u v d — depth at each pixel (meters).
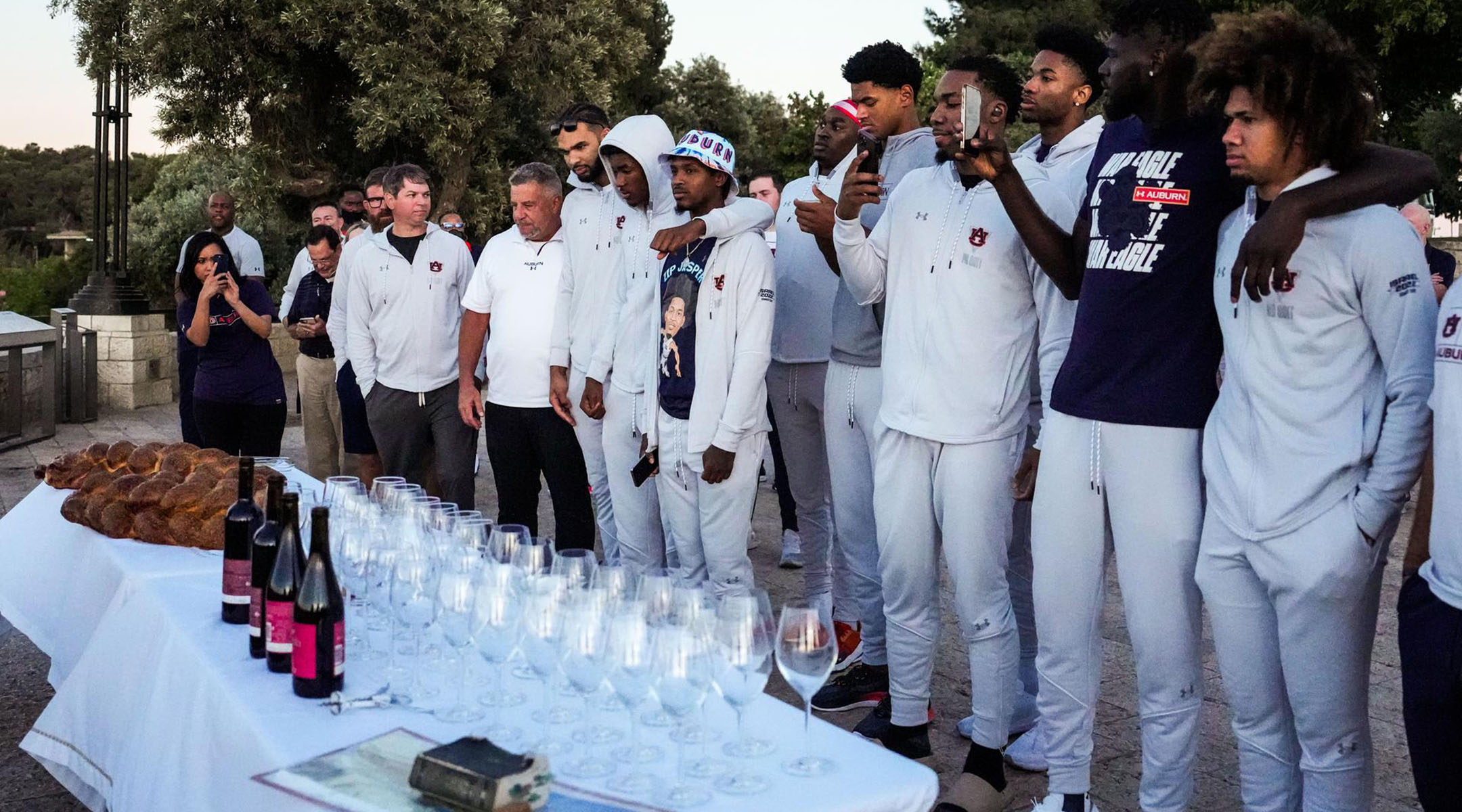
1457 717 2.14
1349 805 2.48
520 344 4.62
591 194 4.39
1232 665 2.58
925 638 3.42
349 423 5.80
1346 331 2.33
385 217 6.00
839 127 4.25
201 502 3.18
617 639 1.77
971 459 3.12
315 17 14.82
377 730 1.93
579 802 1.65
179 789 2.13
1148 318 2.65
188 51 14.79
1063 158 3.33
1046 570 2.88
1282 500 2.39
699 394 3.71
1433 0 13.79
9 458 9.07
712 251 3.69
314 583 2.08
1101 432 2.72
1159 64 2.61
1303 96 2.27
